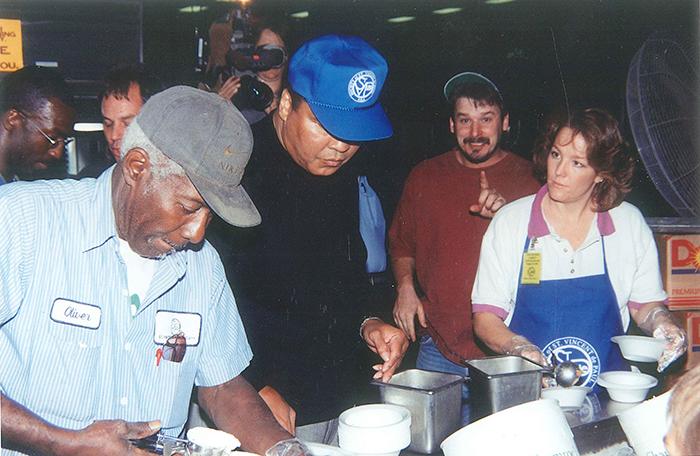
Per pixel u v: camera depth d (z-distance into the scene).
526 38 4.91
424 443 1.78
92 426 1.54
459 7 5.21
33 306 1.61
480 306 2.47
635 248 2.46
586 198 2.43
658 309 2.45
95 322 1.65
